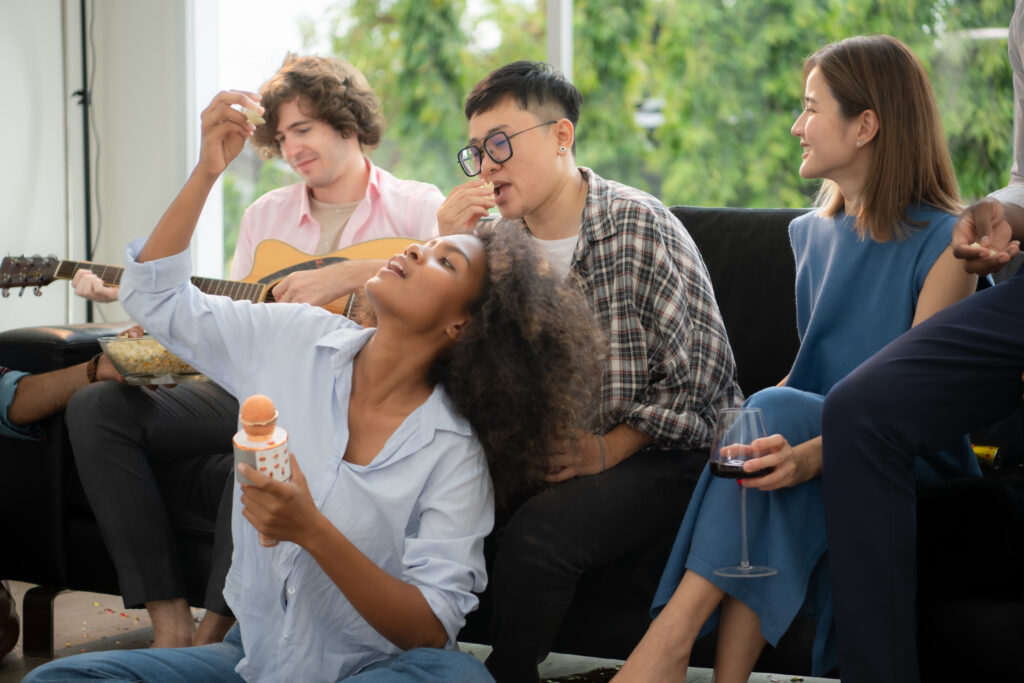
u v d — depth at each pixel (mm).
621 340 1852
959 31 2918
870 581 1526
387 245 2465
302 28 3713
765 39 3301
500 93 1922
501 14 3568
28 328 2416
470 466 1493
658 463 1812
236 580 1515
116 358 2133
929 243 1770
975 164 2896
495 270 1517
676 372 1822
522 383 1510
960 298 1749
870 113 1798
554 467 1729
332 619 1460
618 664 2307
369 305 1650
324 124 2578
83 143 3564
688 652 1588
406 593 1379
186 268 1533
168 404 2252
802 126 1881
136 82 3594
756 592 1584
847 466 1534
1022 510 1592
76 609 2713
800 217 2018
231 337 1548
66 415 2191
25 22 3352
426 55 3662
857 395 1540
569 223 1965
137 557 2125
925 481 1739
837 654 1580
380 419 1495
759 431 1568
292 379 1523
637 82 3479
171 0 3529
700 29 3383
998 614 1548
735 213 2309
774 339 2197
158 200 3605
